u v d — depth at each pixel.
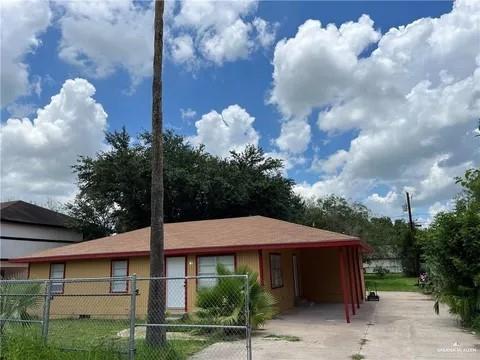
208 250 16.34
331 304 19.47
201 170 33.47
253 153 36.25
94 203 34.69
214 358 8.43
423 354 8.72
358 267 20.53
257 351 9.14
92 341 8.81
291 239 15.56
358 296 18.91
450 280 12.40
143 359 7.71
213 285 12.17
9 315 10.45
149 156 32.75
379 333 11.37
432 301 19.86
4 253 29.52
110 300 18.20
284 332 11.66
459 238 11.98
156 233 8.95
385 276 41.66
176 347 8.97
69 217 36.25
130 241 19.52
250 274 11.87
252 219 20.59
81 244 20.73
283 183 35.62
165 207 33.38
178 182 32.44
